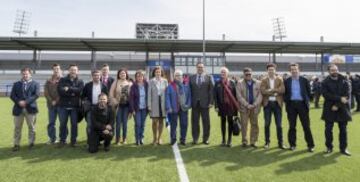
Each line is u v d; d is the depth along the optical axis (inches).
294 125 315.9
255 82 330.0
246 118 329.7
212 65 1422.2
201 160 273.3
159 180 219.9
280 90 317.1
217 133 415.8
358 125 474.0
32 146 327.9
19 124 314.3
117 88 336.5
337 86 299.1
